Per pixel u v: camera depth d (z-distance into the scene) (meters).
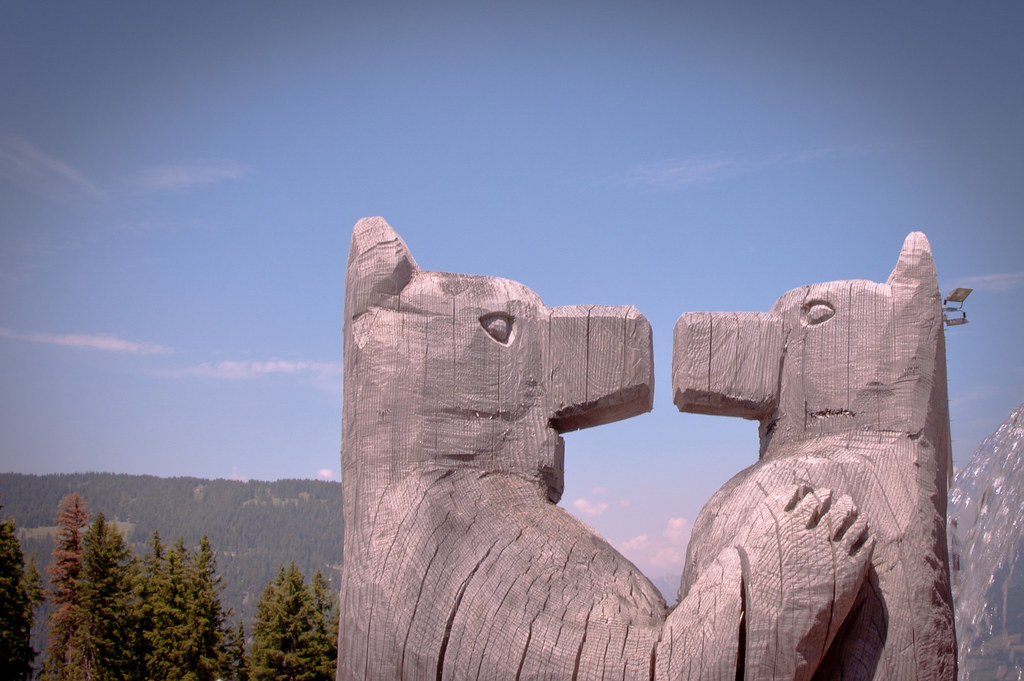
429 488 4.21
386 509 4.17
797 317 4.62
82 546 23.17
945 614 4.18
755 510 4.08
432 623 3.96
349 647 4.07
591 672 3.82
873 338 4.45
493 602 3.97
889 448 4.33
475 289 4.55
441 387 4.36
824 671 3.99
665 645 3.82
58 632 21.70
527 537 4.19
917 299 4.46
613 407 4.60
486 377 4.44
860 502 4.20
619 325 4.56
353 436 4.39
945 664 4.08
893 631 4.00
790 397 4.58
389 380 4.33
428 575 4.03
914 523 4.18
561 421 4.66
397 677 3.94
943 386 4.58
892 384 4.39
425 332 4.41
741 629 3.78
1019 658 5.46
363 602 4.05
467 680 3.88
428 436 4.29
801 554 3.81
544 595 4.02
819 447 4.41
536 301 4.65
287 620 19.80
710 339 4.66
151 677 20.70
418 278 4.54
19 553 20.44
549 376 4.56
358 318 4.49
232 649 22.30
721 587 3.82
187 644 20.72
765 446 4.74
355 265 4.57
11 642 19.94
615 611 4.02
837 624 3.80
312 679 19.53
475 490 4.28
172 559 21.89
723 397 4.63
